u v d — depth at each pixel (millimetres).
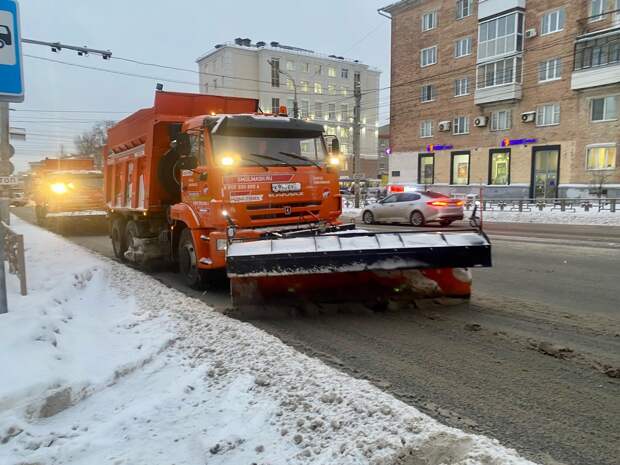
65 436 3234
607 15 30281
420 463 2648
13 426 3225
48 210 20156
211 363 4223
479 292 7371
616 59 29625
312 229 7477
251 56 70812
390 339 5184
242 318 6109
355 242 5836
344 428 3000
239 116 7395
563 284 7910
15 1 5168
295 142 7797
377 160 87188
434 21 41156
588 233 16516
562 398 3691
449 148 40531
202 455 2908
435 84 41406
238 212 7066
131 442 3104
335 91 79062
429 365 4422
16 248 7426
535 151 34656
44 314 5426
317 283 6254
